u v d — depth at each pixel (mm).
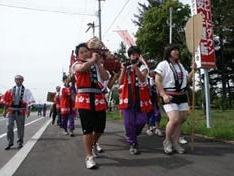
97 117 4297
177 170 3873
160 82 4598
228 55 29188
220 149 5051
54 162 4613
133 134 4875
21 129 6449
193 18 4980
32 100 6516
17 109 6383
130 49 4809
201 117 12305
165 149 4750
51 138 7707
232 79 30109
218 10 26266
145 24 27125
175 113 4598
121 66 4852
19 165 4512
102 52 4418
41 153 5422
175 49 4652
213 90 30344
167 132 4672
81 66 4168
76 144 6438
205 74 7934
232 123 9273
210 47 7812
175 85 4602
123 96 4836
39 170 4180
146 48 26891
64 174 3916
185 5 27000
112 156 4762
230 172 3740
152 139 6422
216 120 11164
